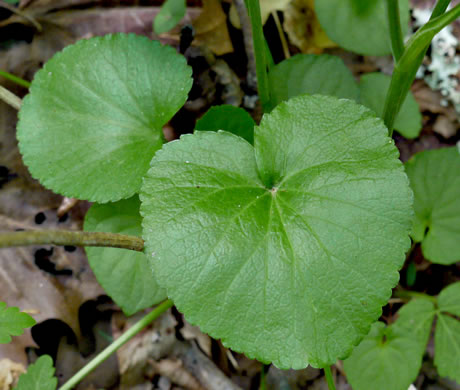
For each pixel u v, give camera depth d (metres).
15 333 0.33
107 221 0.35
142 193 0.31
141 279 0.35
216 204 0.31
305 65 0.37
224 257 0.31
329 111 0.32
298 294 0.31
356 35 0.38
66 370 0.38
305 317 0.30
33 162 0.35
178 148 0.32
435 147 0.41
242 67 0.40
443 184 0.38
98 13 0.40
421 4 0.42
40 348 0.38
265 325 0.30
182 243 0.31
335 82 0.37
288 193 0.31
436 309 0.37
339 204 0.31
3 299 0.37
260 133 0.32
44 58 0.40
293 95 0.37
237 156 0.32
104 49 0.35
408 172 0.38
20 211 0.38
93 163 0.34
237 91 0.40
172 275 0.31
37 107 0.35
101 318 0.38
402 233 0.31
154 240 0.31
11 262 0.38
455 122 0.41
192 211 0.31
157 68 0.35
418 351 0.35
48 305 0.38
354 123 0.32
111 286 0.35
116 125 0.35
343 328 0.31
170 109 0.35
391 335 0.36
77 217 0.39
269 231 0.31
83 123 0.35
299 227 0.31
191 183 0.31
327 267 0.31
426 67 0.42
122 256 0.35
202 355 0.38
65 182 0.34
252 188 0.32
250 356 0.30
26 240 0.29
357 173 0.31
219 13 0.40
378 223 0.31
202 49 0.40
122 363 0.38
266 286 0.31
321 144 0.32
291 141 0.32
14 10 0.40
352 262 0.31
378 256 0.31
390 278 0.30
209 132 0.32
